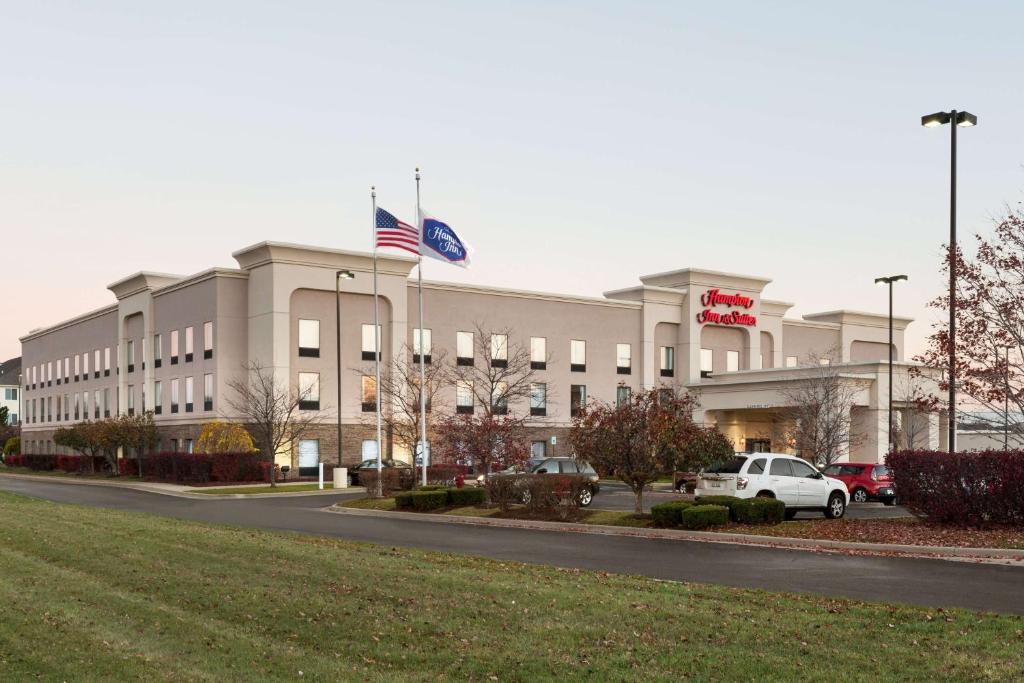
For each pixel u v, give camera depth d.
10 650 10.09
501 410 56.25
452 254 37.41
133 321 67.94
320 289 56.50
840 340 80.38
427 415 54.09
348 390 57.56
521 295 64.31
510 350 63.38
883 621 11.02
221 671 9.34
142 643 10.41
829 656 9.45
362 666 9.47
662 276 72.50
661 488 45.75
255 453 53.53
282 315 54.84
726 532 22.41
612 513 26.44
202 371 58.28
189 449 59.69
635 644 10.03
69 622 11.34
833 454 51.38
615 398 68.00
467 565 16.03
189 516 29.92
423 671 9.27
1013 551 17.94
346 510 32.84
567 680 8.85
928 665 9.09
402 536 22.95
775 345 75.12
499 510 28.48
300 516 30.11
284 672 9.29
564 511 26.75
